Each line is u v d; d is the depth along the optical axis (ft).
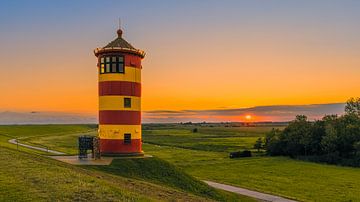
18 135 450.71
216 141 491.72
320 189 170.40
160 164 141.59
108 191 67.21
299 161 299.58
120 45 156.46
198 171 229.66
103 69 155.63
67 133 630.33
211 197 125.29
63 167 93.15
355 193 162.50
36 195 58.80
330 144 306.55
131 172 127.95
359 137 298.56
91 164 129.49
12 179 68.44
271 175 215.51
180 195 96.02
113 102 152.97
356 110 361.10
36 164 88.53
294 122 367.25
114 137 152.05
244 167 253.24
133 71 157.38
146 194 80.38
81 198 60.03
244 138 553.64
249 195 147.84
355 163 278.05
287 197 147.64
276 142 347.36
